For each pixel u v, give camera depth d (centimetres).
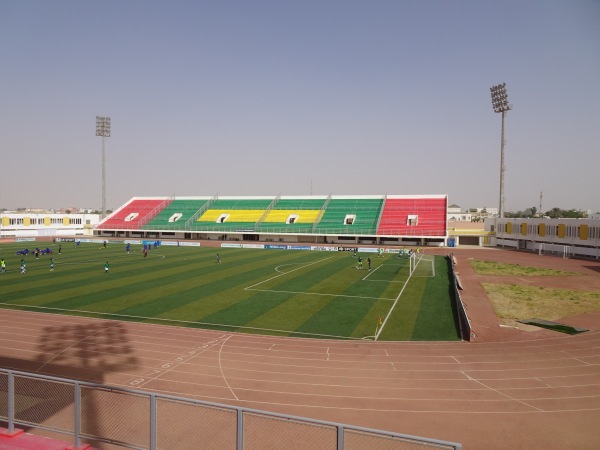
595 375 1936
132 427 1286
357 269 5350
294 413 1550
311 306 3331
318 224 9962
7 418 1145
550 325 2778
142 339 2478
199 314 3073
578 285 4316
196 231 10306
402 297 3669
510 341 2455
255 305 3359
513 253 7450
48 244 9006
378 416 1538
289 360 2138
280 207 11069
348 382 1855
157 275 4831
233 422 1391
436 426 1465
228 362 2105
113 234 11369
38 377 1030
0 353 2208
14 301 3466
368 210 10306
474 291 3991
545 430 1441
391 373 1962
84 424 1286
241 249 8181
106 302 3441
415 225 9344
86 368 2002
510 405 1630
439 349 2316
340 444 814
